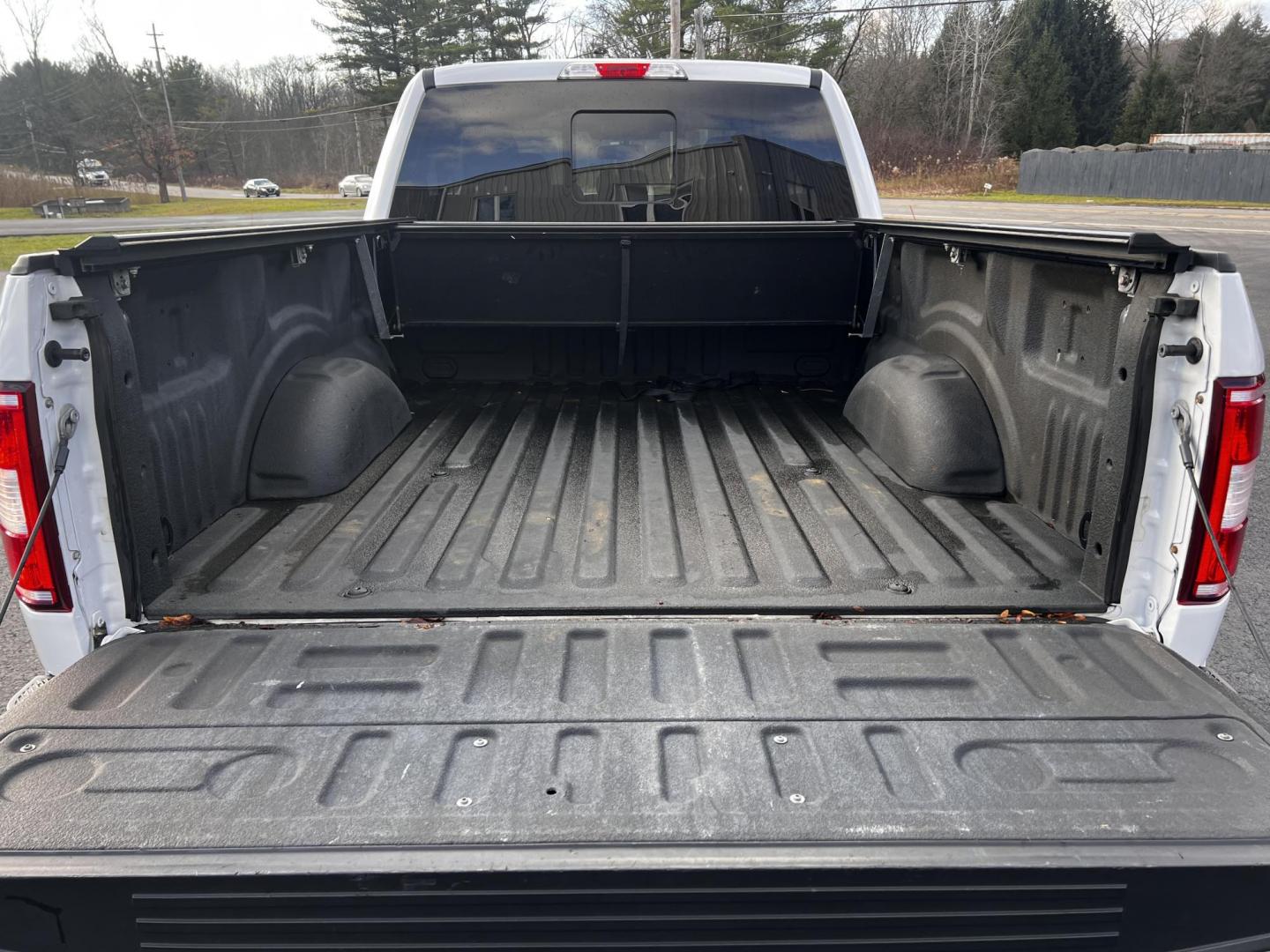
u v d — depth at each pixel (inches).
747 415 138.9
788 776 58.6
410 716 64.4
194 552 89.7
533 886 51.5
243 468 103.7
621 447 124.7
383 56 2741.1
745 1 2101.4
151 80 3152.1
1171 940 53.8
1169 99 2532.0
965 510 101.2
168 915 52.0
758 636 75.0
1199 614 72.4
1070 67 2486.5
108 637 73.5
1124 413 73.4
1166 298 69.2
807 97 149.3
